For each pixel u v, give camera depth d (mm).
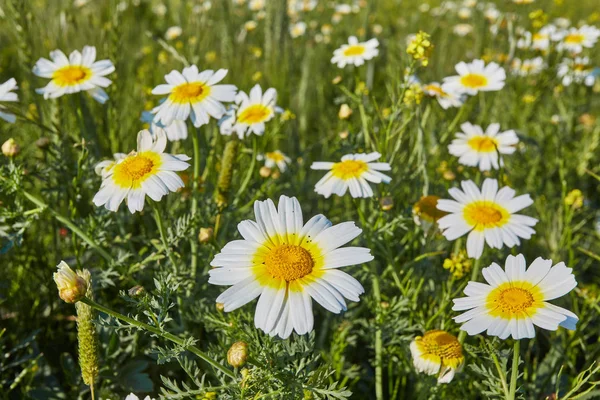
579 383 361
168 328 449
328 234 356
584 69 812
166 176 389
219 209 471
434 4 1434
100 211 456
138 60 913
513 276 360
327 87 878
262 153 602
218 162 563
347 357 494
